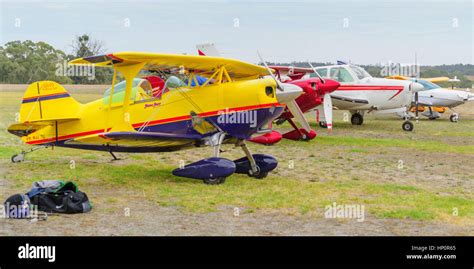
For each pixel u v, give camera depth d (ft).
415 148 49.93
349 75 68.64
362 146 50.65
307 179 33.19
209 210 24.85
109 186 29.63
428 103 82.84
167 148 33.83
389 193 29.22
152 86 33.14
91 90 153.99
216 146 31.71
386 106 68.03
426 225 22.90
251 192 28.81
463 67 261.44
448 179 34.30
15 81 207.10
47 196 23.70
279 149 47.67
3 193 26.91
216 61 30.89
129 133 29.09
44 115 35.45
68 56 179.42
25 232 20.77
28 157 38.93
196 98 32.04
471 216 24.39
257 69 32.91
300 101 50.37
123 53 27.86
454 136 61.36
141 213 24.04
